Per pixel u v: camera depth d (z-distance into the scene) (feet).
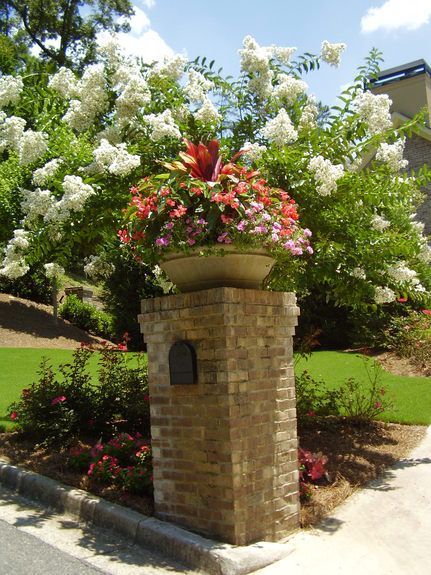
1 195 20.12
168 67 15.72
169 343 11.78
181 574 10.03
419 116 16.05
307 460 14.52
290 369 12.30
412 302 36.19
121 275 43.91
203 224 10.80
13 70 18.61
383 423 20.75
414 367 31.17
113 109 15.96
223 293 10.86
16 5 79.51
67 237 15.70
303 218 15.70
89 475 13.88
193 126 15.87
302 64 16.78
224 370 10.78
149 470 13.35
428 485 14.49
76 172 15.52
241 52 15.94
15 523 12.39
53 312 53.16
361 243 16.60
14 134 15.74
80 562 10.44
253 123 16.70
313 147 15.21
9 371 31.22
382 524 12.26
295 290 18.08
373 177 16.40
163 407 11.82
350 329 39.96
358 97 15.46
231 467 10.60
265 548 10.53
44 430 17.04
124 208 15.01
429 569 10.25
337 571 10.14
